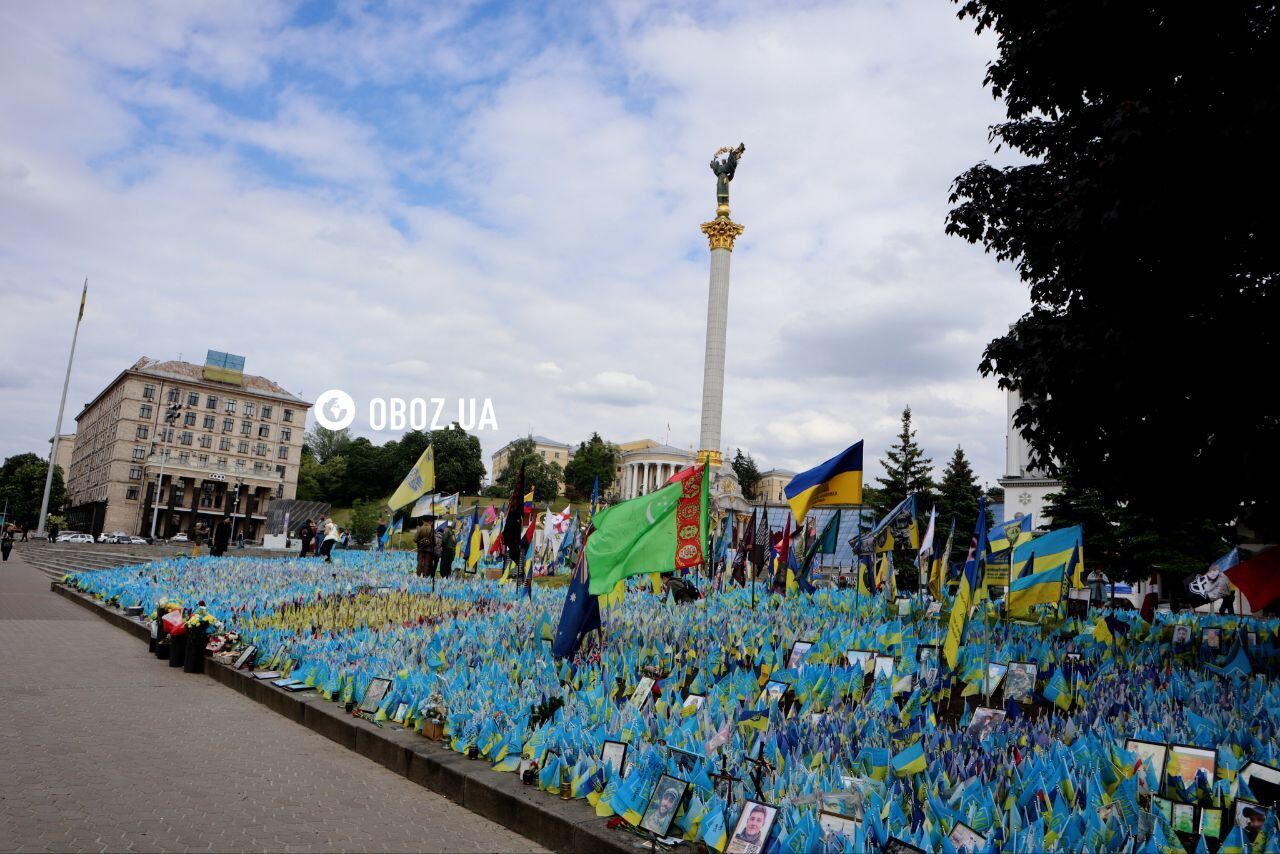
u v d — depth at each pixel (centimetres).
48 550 5341
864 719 798
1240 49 988
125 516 10419
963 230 1402
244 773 859
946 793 597
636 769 665
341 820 724
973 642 1265
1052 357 1167
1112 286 1063
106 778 808
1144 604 1916
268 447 11562
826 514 4625
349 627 1608
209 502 10994
